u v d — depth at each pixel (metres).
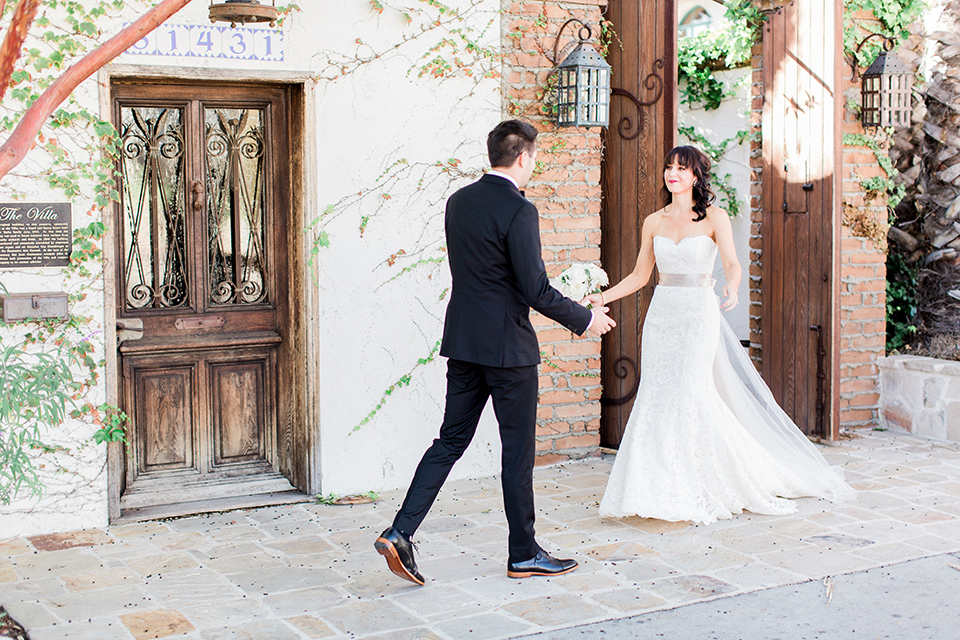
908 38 6.98
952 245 6.98
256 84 5.00
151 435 5.00
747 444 4.94
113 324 4.66
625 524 4.70
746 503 4.86
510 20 5.55
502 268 3.69
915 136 7.16
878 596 3.70
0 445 4.12
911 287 7.27
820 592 3.75
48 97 3.03
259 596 3.75
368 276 5.21
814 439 6.50
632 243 6.00
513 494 3.87
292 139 5.11
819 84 6.35
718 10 13.11
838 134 6.22
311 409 5.15
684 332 4.75
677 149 4.81
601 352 6.21
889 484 5.39
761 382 5.19
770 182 6.77
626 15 5.89
